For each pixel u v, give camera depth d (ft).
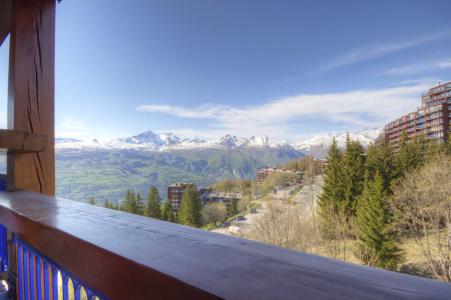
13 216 3.08
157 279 1.25
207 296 1.03
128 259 1.41
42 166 5.64
